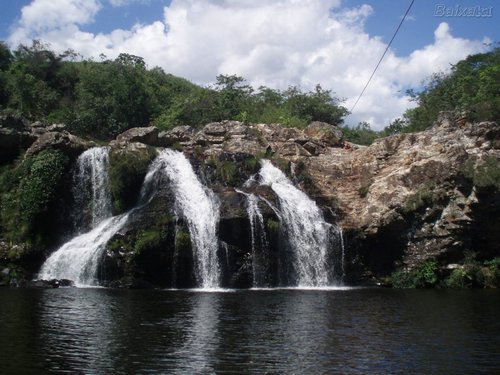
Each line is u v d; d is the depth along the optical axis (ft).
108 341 43.01
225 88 212.23
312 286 99.60
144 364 36.52
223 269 93.56
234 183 112.68
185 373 34.60
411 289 94.99
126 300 67.67
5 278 88.79
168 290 84.33
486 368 36.65
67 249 92.94
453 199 102.12
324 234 105.81
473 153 105.09
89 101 168.86
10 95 163.94
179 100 190.39
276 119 188.44
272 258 97.50
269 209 99.35
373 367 36.60
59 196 102.58
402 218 104.73
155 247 89.10
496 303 71.10
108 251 87.35
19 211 98.07
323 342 43.98
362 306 66.54
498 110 121.29
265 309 62.03
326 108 219.82
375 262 108.27
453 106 175.63
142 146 110.63
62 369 35.06
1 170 105.60
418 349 41.91
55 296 70.28
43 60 192.34
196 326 49.98
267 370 35.53
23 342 42.11
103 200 105.19
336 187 122.31
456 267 101.50
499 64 178.70
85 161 106.22
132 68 201.36
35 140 108.99
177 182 106.11
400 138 120.16
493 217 102.12
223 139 130.11
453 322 54.54
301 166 123.75
